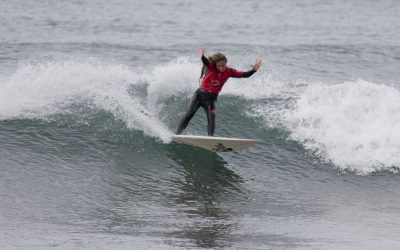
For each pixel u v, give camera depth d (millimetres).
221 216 31828
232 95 49625
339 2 134500
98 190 34812
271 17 112125
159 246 27234
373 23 107375
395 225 31547
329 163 40281
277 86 53250
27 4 114938
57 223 29828
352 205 34562
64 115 44844
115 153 40500
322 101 45750
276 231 30062
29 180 35625
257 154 41438
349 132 42500
